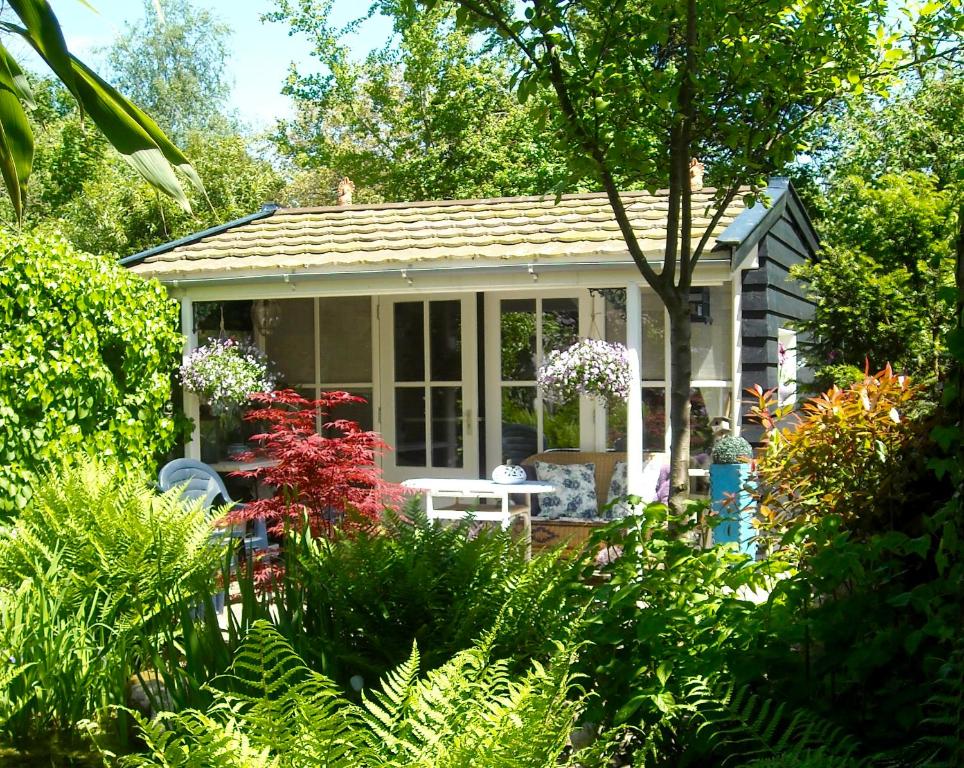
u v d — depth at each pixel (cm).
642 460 813
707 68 423
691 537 448
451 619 359
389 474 1054
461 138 2328
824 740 255
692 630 292
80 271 732
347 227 977
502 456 1016
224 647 345
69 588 415
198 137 2303
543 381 796
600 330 961
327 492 647
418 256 809
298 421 685
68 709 367
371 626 364
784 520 464
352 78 2433
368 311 1059
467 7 423
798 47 421
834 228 1562
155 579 416
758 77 415
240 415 998
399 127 2423
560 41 418
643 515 334
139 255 941
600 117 432
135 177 2025
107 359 782
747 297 801
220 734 235
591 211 908
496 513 789
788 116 459
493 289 802
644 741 290
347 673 358
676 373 439
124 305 780
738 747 270
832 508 423
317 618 374
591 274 774
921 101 1673
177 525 446
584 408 970
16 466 658
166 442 841
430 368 1040
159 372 852
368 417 1061
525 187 2097
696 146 450
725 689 274
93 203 1883
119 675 365
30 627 378
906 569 326
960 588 250
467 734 231
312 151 2667
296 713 245
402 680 270
